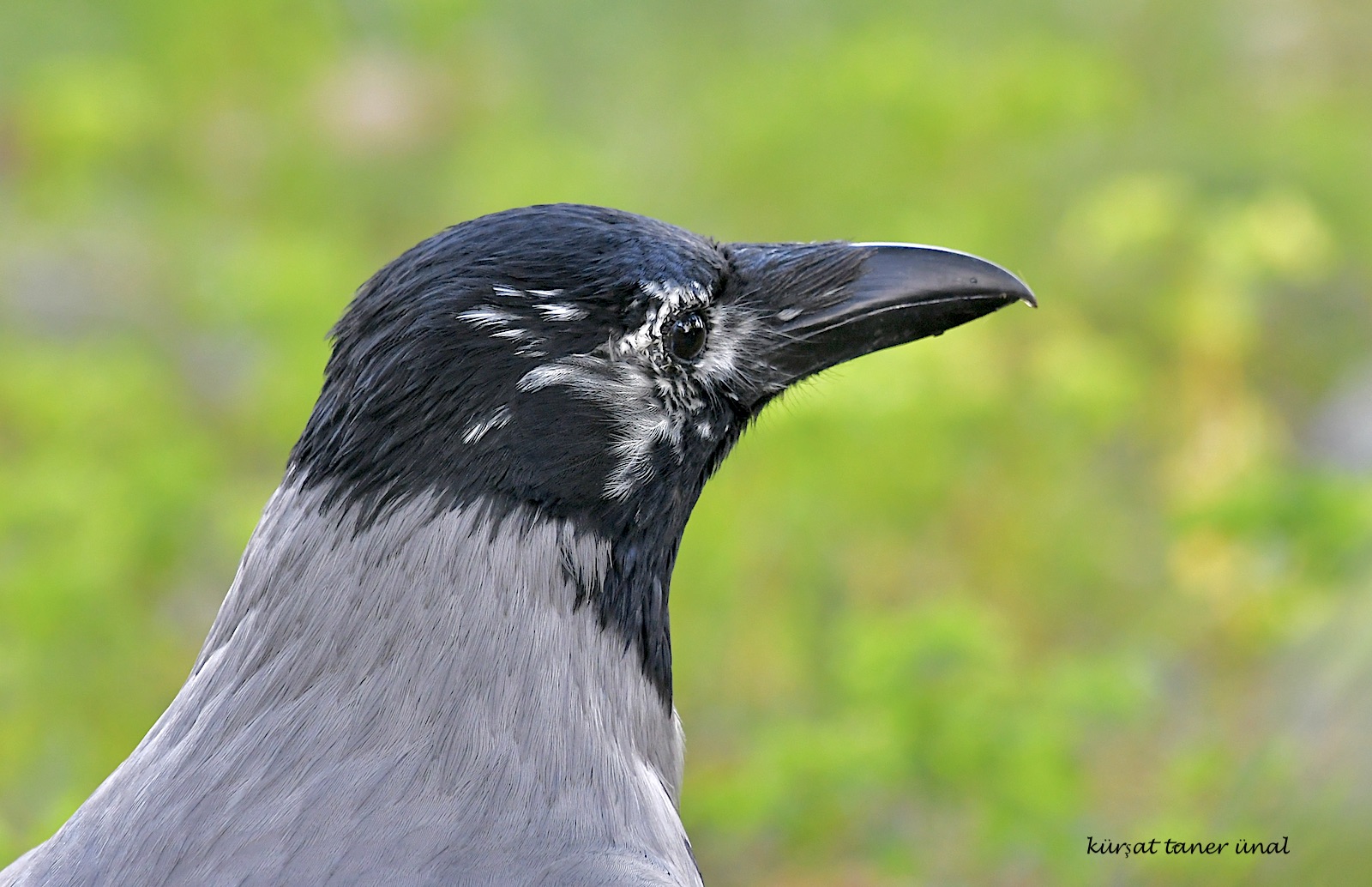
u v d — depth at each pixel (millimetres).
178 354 15508
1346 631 10266
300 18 19797
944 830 10328
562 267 5672
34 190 17688
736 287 6461
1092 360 13578
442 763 5254
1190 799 10125
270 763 5195
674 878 5387
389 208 19078
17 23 21016
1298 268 14312
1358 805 9156
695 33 22500
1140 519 13992
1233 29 21031
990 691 10172
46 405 12758
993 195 15898
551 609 5570
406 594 5395
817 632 12328
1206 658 12070
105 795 5305
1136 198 14672
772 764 10242
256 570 5543
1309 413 15031
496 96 19922
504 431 5527
